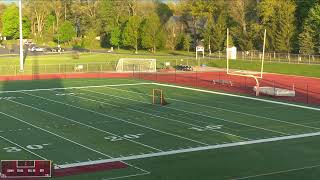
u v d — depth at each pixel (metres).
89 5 141.25
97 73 67.12
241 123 31.86
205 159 22.89
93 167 21.45
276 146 25.50
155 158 23.06
